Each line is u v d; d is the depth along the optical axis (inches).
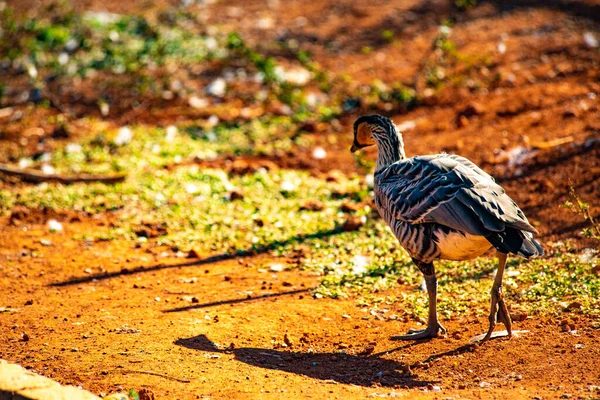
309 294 450.9
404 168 382.3
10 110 852.0
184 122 810.8
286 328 402.9
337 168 684.1
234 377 338.6
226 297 449.4
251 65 953.5
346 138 748.6
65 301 445.1
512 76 805.9
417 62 917.2
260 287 464.8
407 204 366.0
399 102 808.3
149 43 1001.5
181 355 364.2
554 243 488.1
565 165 588.1
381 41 1003.9
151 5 1188.5
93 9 1173.7
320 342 385.4
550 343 356.5
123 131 737.6
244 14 1147.3
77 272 495.5
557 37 903.7
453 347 368.2
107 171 678.5
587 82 754.8
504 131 676.7
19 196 629.9
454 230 351.9
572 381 315.0
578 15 972.6
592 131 631.2
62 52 1000.9
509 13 1020.5
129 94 885.8
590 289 411.2
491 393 308.2
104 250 534.6
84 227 574.6
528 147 629.9
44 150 735.1
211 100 870.4
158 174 668.1
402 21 1058.1
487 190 348.5
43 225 578.9
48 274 492.1
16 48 985.5
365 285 458.0
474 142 667.4
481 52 893.2
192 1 1199.6
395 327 401.1
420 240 367.6
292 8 1167.6
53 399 286.4
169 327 401.1
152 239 554.6
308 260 502.9
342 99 839.7
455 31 987.3
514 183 586.9
